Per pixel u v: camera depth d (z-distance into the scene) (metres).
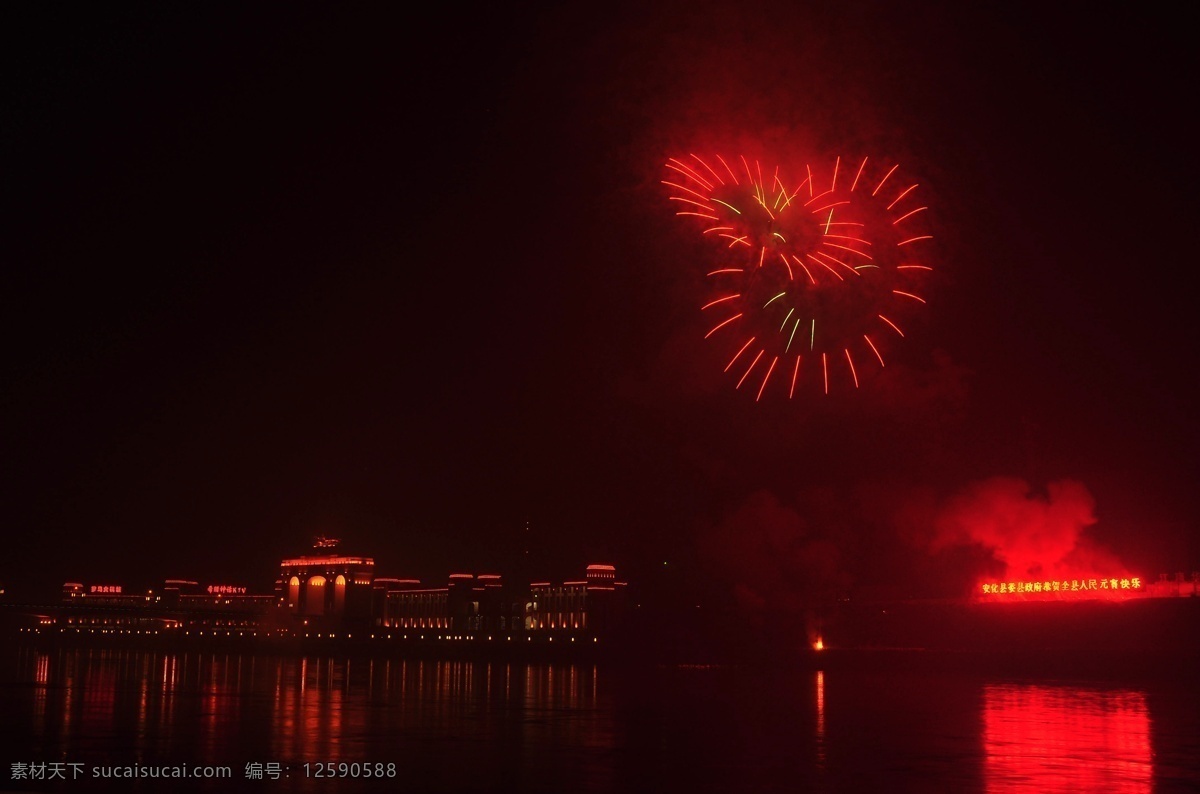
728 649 130.38
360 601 185.75
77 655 163.50
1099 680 93.19
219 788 39.31
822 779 40.88
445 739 52.44
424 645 162.00
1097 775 41.25
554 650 145.00
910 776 41.19
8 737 52.72
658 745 50.22
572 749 49.09
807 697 77.50
